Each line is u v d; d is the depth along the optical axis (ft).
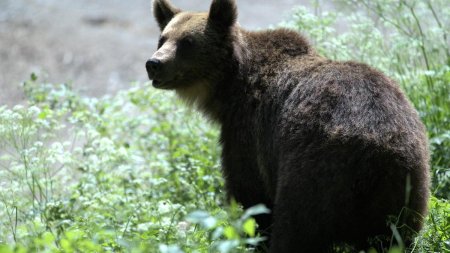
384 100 34.12
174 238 34.94
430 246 34.53
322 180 32.48
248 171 39.04
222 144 40.34
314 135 33.76
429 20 53.31
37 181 44.80
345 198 32.19
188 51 41.34
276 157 36.52
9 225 43.27
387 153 32.04
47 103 54.95
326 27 49.34
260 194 38.96
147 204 43.98
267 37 40.70
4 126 43.98
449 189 41.42
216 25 41.63
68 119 50.34
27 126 45.03
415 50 51.01
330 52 50.52
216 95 41.45
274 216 34.01
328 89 35.04
